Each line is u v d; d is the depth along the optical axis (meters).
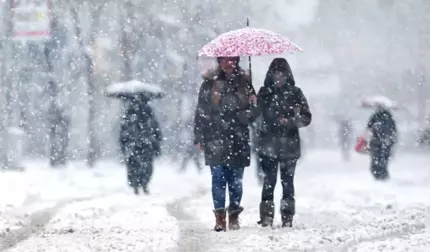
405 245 15.89
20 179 37.16
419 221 20.45
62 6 58.22
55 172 44.03
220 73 19.42
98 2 61.88
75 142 58.12
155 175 42.50
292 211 19.56
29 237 18.61
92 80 58.91
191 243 17.08
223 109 19.16
